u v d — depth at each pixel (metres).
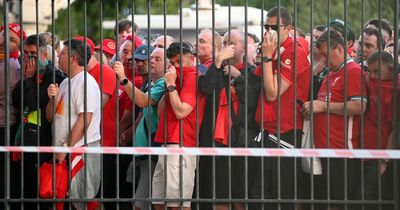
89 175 28.69
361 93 27.30
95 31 53.25
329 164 27.45
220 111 27.72
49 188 27.97
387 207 27.38
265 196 27.91
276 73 27.70
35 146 28.02
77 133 28.31
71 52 28.55
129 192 29.41
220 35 31.27
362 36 27.48
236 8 49.41
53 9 27.91
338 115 27.81
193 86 27.72
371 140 27.78
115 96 29.03
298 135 27.97
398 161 26.98
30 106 28.95
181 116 27.52
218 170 28.02
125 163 29.19
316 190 28.12
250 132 27.91
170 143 27.89
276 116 27.70
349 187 27.78
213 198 27.36
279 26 27.02
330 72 28.12
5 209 27.81
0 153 29.14
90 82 28.55
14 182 28.89
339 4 49.44
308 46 30.39
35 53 29.08
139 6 53.97
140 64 29.30
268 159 27.81
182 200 27.44
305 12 50.50
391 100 27.55
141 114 29.72
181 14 27.45
